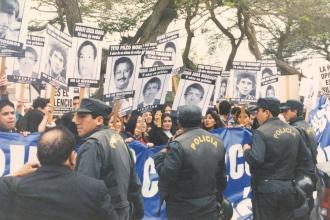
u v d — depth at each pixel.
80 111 4.60
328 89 10.02
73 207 3.28
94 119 4.61
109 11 24.14
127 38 21.78
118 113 6.82
